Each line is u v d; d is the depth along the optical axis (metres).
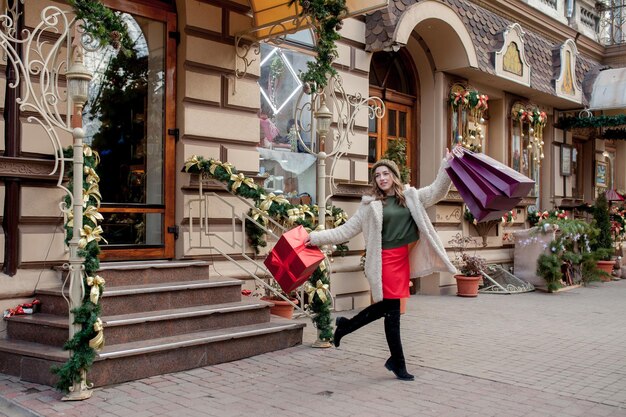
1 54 5.81
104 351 5.06
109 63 7.04
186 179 7.31
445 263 5.08
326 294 6.66
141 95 7.28
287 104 9.07
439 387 5.13
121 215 6.98
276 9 7.55
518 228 13.52
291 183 8.99
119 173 7.04
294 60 9.20
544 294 11.56
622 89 14.58
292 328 6.56
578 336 7.41
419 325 8.02
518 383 5.29
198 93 7.46
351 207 9.64
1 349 5.33
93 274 4.86
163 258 7.25
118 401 4.67
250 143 8.05
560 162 15.38
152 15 7.26
